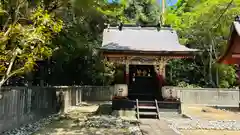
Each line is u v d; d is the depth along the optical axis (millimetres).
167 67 26453
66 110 17234
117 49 13125
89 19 22172
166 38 15086
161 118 12828
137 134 8734
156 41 14711
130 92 16453
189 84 26750
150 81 16609
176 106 13641
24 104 10586
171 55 13562
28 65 6488
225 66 26641
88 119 12234
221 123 11500
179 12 29672
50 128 10016
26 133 8828
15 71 6582
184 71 28109
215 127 10508
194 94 23578
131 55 13594
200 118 13289
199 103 23453
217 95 23531
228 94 23516
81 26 20859
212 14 22016
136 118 12797
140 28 16000
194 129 10133
